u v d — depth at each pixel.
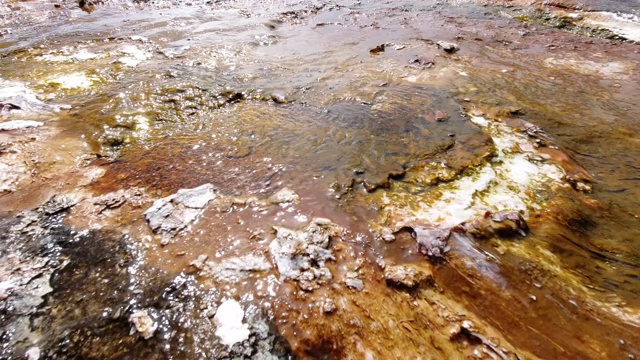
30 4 9.02
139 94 5.30
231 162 4.13
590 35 7.80
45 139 4.39
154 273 2.97
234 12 9.06
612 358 2.39
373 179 3.83
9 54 6.45
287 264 2.98
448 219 3.32
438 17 8.83
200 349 2.50
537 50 7.07
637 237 3.19
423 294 2.80
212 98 5.32
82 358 2.46
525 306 2.69
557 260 2.99
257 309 2.72
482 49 7.09
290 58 6.66
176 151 4.30
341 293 2.80
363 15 9.02
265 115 4.96
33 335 2.56
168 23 8.22
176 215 3.45
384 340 2.55
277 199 3.61
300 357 2.49
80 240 3.23
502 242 3.11
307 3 9.86
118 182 3.86
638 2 9.14
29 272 2.95
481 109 5.04
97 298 2.79
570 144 4.39
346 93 5.46
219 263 3.02
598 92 5.57
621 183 3.79
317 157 4.17
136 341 2.54
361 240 3.21
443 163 4.03
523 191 3.65
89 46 6.88
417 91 5.50
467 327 2.59
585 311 2.63
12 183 3.78
